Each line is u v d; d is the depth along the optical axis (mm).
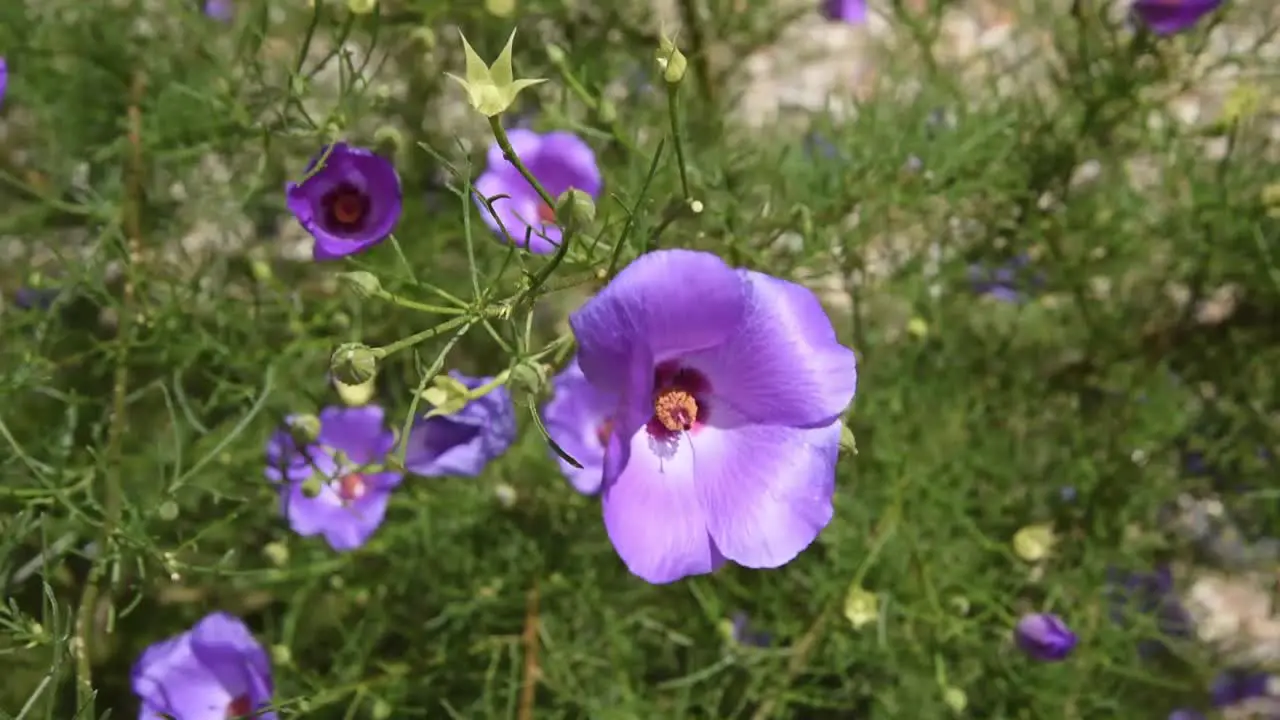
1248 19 573
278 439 389
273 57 448
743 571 450
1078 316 520
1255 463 496
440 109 511
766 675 438
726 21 509
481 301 265
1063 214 480
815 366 252
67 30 465
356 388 313
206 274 455
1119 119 456
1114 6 546
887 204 434
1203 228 460
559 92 472
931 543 438
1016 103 470
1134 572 480
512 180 354
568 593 446
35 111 486
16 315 425
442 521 437
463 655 439
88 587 346
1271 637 506
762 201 397
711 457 262
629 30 482
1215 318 534
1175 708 486
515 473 440
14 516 369
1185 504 519
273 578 408
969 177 451
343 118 338
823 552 463
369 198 312
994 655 441
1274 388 502
